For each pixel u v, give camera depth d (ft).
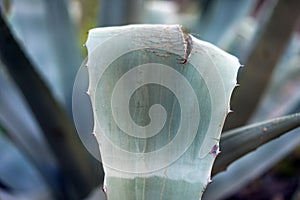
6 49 4.17
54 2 6.33
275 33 4.84
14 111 5.49
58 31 6.40
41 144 5.48
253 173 5.54
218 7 7.36
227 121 5.32
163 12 8.07
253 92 5.18
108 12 6.26
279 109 6.47
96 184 5.33
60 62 6.30
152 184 2.76
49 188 5.55
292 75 7.01
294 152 7.74
